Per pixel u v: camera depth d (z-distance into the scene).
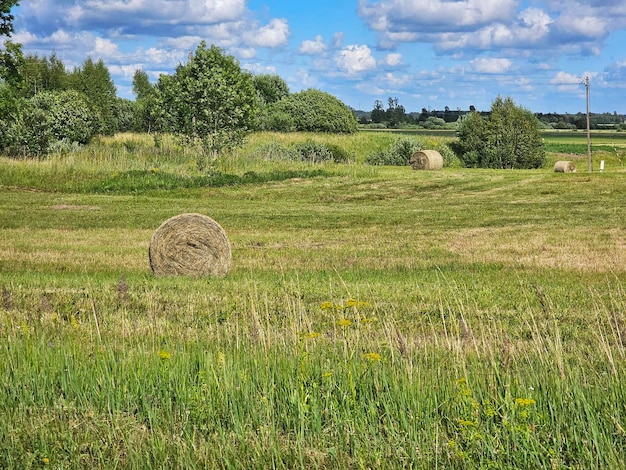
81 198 36.34
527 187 42.06
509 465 5.27
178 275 17.98
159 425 6.12
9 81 44.97
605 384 6.61
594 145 93.81
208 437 5.86
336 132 92.88
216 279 17.14
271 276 17.33
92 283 15.24
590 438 5.50
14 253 20.33
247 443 5.71
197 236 18.02
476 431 5.55
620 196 37.59
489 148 74.00
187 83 51.47
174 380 6.88
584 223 27.97
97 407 6.52
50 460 5.61
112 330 10.05
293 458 5.50
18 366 7.37
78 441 5.84
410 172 49.84
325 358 7.63
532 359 7.74
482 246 22.14
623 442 5.55
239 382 6.71
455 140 78.56
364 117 162.12
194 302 13.01
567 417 5.89
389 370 6.91
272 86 113.81
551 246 21.92
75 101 61.56
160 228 18.05
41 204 33.81
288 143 69.19
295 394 6.24
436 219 30.22
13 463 5.56
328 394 6.33
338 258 20.11
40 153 48.72
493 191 41.34
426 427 5.79
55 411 6.39
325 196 40.38
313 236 25.20
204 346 8.36
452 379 6.75
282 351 7.61
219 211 32.72
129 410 6.38
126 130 101.38
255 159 49.84
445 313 12.02
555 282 15.75
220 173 43.84
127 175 41.56
